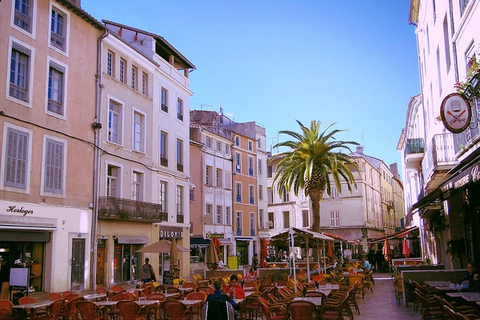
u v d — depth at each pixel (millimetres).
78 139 23422
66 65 22953
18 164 19594
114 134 27062
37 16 21281
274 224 63594
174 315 11680
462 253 19844
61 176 22062
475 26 15062
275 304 12227
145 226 29031
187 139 36188
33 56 20859
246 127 55250
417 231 41000
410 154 29094
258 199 54781
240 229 50188
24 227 19406
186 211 35125
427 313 12156
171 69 34062
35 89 20859
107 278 24969
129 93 28344
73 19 23719
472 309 10352
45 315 12656
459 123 13000
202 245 40688
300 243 24859
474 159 11688
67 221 22172
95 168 24469
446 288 13562
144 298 13883
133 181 28547
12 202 19047
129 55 28609
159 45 33156
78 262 22859
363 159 61938
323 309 11906
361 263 36406
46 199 21016
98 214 24453
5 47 19359
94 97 24984
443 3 19953
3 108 19062
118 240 25969
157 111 31594
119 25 32312
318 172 31375
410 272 17141
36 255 20750
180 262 33531
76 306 12133
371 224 63375
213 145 45656
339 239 32969
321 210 62219
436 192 14875
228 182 48125
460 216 20250
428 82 26031
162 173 31641
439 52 21375
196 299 13312
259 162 56438
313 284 17562
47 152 21312
